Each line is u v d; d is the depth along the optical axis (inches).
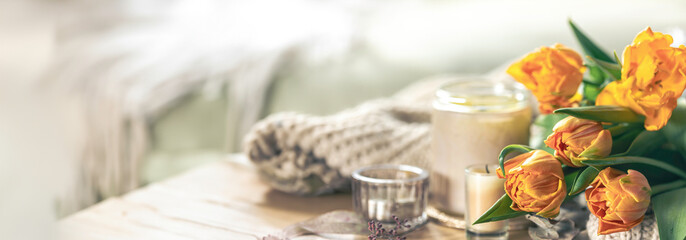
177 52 93.6
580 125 38.4
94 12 116.7
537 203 38.0
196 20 108.5
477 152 43.9
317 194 49.1
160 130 85.4
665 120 38.7
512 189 38.2
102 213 47.0
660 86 38.4
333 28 98.5
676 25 82.4
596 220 41.6
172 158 84.9
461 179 44.4
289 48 88.7
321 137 47.8
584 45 42.5
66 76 94.5
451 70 84.1
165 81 86.7
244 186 50.8
